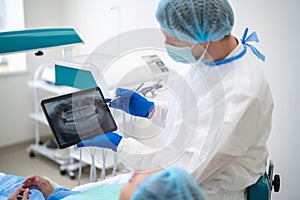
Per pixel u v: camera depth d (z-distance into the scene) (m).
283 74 1.96
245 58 1.23
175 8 1.12
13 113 3.18
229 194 1.25
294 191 2.08
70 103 1.15
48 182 1.48
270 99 1.24
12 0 3.00
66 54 1.67
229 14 1.18
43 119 2.89
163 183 0.72
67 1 3.08
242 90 1.15
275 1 1.90
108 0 2.72
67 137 1.12
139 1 2.50
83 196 1.22
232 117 1.13
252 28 2.01
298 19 1.84
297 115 1.97
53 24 3.15
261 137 1.25
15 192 1.41
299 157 2.02
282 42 1.92
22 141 3.28
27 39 1.34
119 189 1.21
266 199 1.26
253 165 1.26
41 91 3.24
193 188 0.74
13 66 3.20
